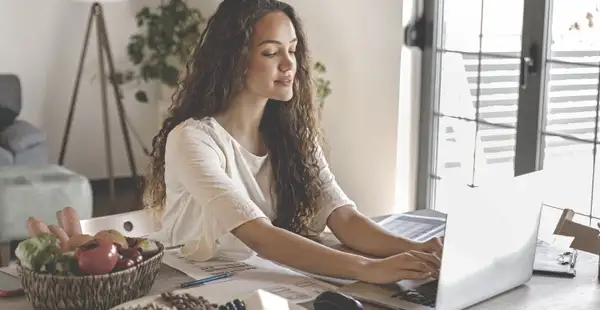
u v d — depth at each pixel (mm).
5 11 5383
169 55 5543
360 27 4355
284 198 2096
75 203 4137
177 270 1754
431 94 4172
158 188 2107
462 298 1531
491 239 1556
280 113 2090
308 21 4691
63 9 5539
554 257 1914
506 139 3850
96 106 5734
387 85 4219
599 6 3350
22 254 1475
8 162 4629
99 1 5098
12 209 3957
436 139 4223
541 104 3641
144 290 1554
